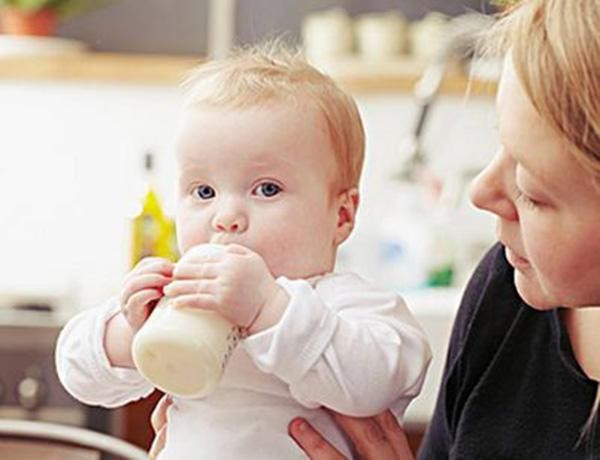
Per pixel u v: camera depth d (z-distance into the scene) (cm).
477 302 149
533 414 139
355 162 147
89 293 355
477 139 366
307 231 139
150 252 294
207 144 137
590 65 108
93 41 372
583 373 136
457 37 344
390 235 342
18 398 302
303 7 370
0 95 366
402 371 136
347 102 146
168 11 372
